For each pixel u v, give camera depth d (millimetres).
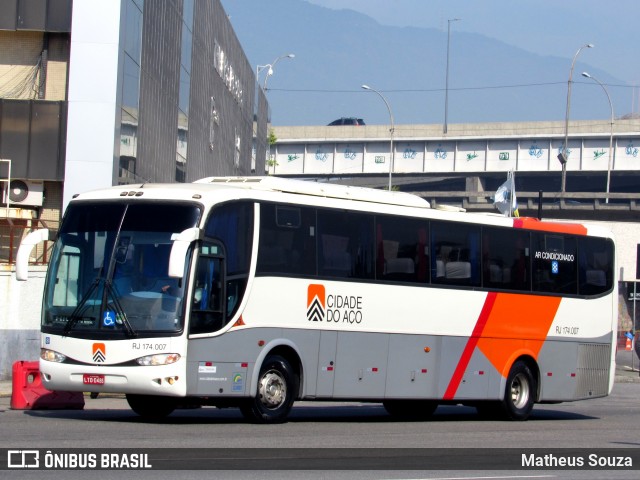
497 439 17766
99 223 17562
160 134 40969
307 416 22109
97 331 16984
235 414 21734
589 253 25234
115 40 33906
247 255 17938
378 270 20312
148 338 16766
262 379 18219
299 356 18703
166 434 16031
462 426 20766
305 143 122312
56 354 17250
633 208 90625
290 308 18578
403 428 19578
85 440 14812
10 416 19375
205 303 17203
